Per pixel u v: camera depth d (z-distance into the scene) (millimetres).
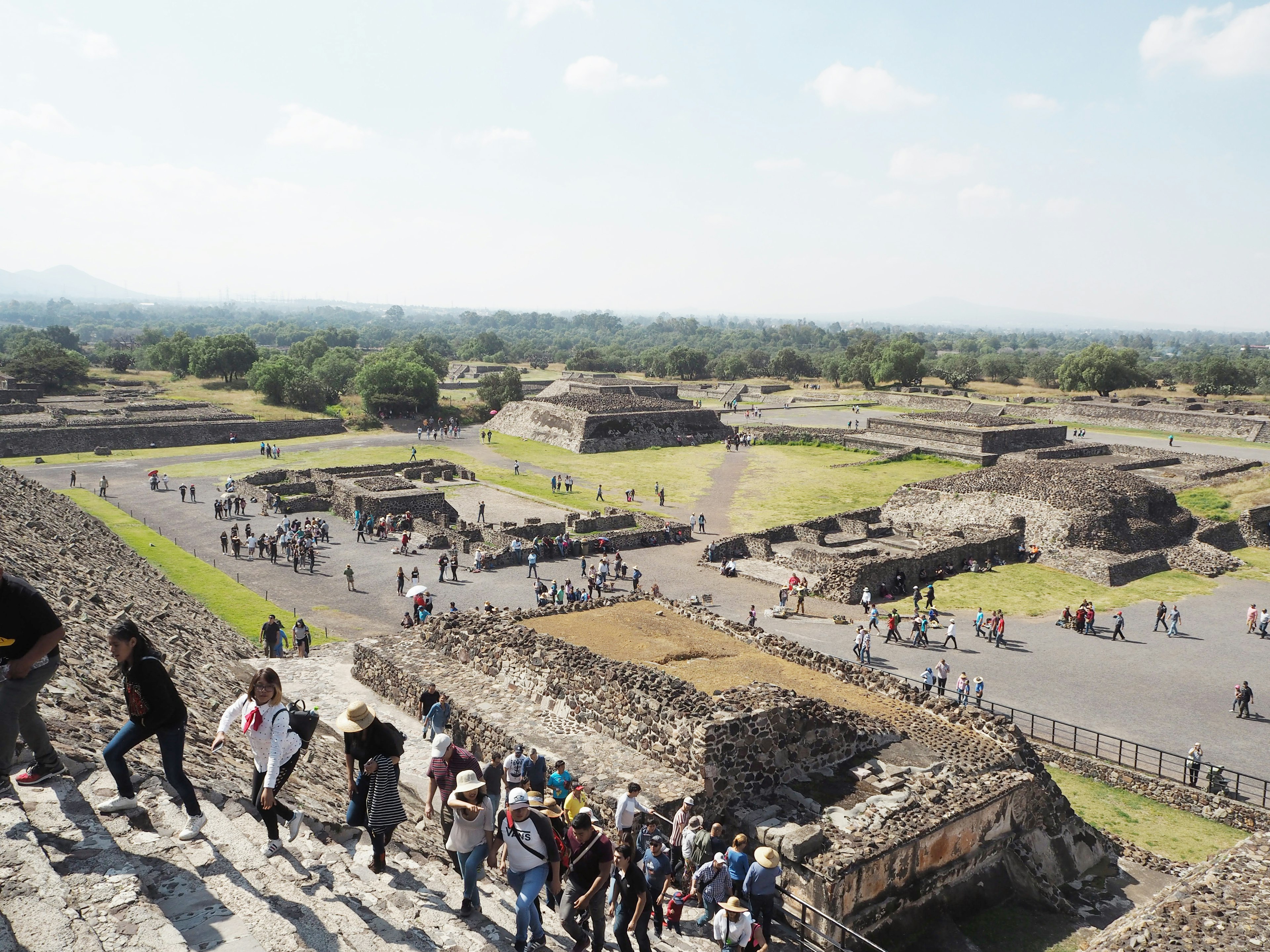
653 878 13500
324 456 88062
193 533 55781
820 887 15656
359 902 9133
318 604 42344
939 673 32812
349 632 37719
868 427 103250
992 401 142875
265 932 7793
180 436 93438
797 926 15641
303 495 67000
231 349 137750
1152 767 27656
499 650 23297
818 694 22094
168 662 19734
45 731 8797
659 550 57281
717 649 24266
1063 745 29172
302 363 156625
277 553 50938
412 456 90500
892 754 20375
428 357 186250
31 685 8391
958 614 44062
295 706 10789
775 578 49906
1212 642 39906
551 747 19125
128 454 85875
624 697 19406
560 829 10664
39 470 74625
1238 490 67812
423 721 22234
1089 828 21938
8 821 7953
